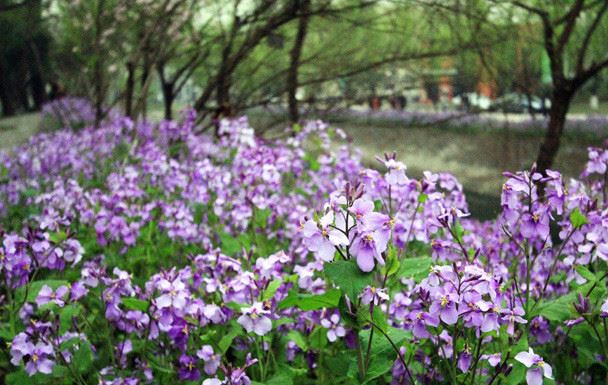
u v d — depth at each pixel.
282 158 4.46
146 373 3.06
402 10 7.84
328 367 3.05
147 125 7.53
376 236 2.15
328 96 8.58
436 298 2.28
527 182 2.58
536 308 2.64
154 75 8.80
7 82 29.08
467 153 13.21
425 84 8.80
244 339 3.03
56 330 2.95
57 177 6.14
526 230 2.59
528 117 16.78
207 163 4.80
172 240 4.60
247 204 4.16
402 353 2.72
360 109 13.66
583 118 20.42
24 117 23.06
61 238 3.27
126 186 4.89
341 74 8.34
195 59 9.13
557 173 2.58
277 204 4.56
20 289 3.15
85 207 4.65
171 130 6.68
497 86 7.85
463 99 9.08
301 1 7.70
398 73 8.73
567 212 3.04
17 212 5.78
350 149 6.05
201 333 3.00
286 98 8.51
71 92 11.98
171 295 2.75
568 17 6.45
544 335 2.86
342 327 2.83
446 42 8.00
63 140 7.46
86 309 3.79
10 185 6.04
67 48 11.50
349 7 7.79
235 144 5.42
